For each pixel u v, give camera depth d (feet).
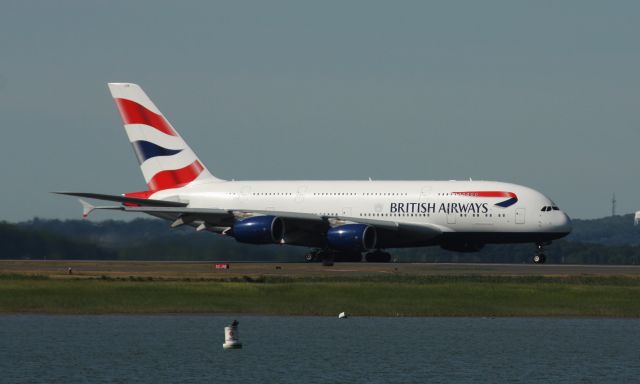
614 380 311.88
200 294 465.06
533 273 565.94
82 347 355.97
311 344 365.40
